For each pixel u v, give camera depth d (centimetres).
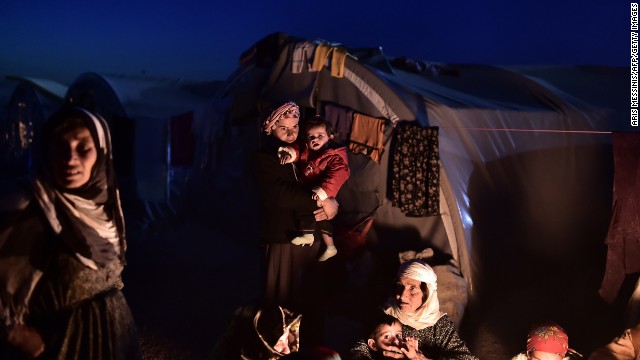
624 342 370
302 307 406
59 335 223
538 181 630
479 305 529
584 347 487
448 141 550
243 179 798
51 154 220
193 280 648
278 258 402
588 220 670
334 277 528
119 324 236
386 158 552
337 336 495
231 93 784
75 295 226
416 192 527
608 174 693
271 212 401
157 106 1031
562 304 562
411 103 549
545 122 663
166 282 639
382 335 351
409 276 353
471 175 559
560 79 871
